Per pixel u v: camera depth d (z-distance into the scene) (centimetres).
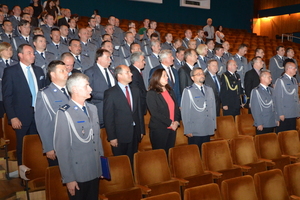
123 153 321
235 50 980
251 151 369
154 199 218
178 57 494
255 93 430
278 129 471
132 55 396
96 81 360
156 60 489
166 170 304
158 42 491
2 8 698
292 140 408
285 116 462
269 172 283
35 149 308
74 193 224
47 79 348
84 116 229
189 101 368
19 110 326
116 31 754
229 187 256
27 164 302
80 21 917
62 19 689
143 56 397
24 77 329
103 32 754
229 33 1218
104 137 346
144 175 294
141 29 763
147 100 342
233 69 476
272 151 386
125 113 314
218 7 1400
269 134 390
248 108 503
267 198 275
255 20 1541
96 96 357
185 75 418
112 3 1156
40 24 671
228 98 470
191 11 1331
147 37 704
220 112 497
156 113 337
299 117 488
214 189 246
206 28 986
